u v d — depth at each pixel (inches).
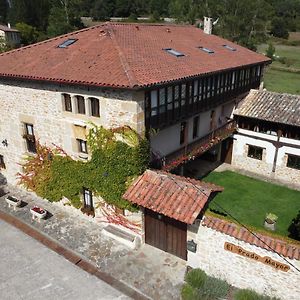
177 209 620.4
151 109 711.7
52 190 872.3
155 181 687.1
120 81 636.7
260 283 585.9
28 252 719.7
